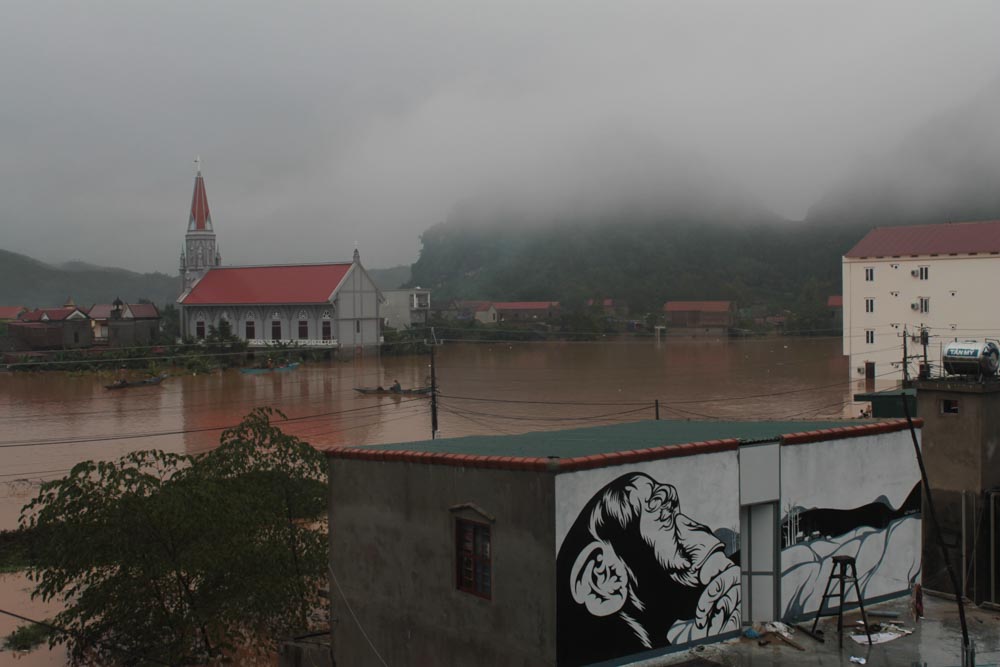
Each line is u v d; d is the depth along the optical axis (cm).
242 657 2416
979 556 1798
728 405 7188
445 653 1464
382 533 1611
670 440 1577
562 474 1234
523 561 1280
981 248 7531
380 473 1609
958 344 1927
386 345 14238
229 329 13538
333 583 1748
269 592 2312
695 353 14412
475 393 8625
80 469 2366
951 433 1877
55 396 8919
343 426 6662
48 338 13812
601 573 1266
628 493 1291
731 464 1404
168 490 2314
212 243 16662
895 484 1628
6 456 5553
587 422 6419
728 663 1309
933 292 7781
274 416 7275
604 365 12038
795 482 1483
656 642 1318
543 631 1245
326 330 13638
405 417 7056
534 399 7919
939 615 1569
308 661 1869
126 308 14812
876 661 1318
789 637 1405
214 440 6084
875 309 8100
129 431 6512
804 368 10944
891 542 1623
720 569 1387
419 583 1523
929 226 8231
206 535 2308
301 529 2525
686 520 1351
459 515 1416
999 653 1355
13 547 3594
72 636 2455
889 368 8056
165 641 2358
